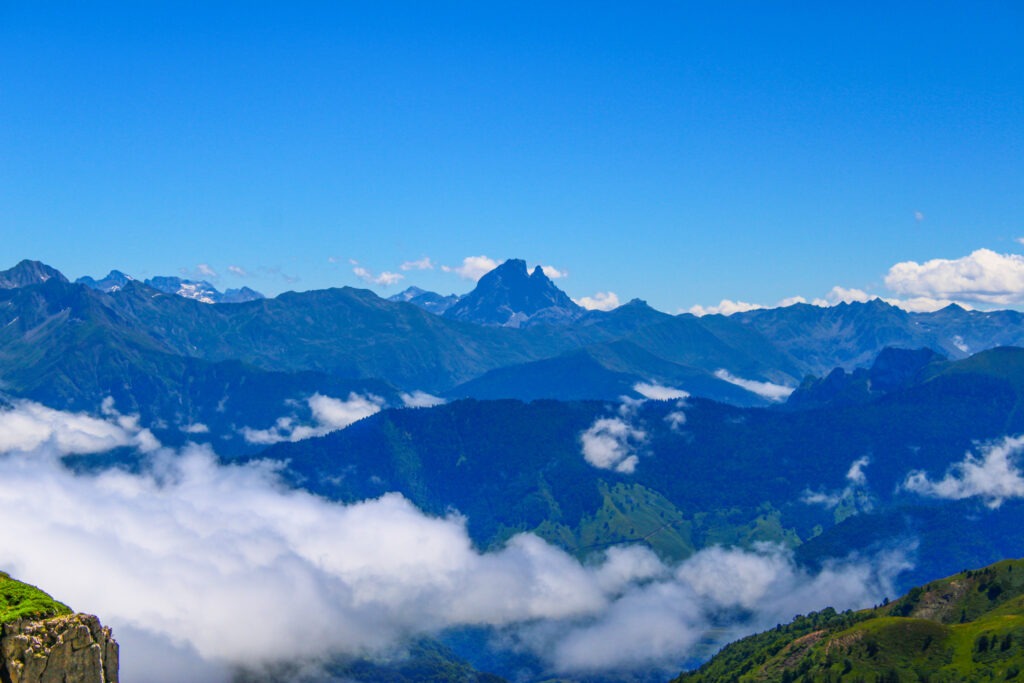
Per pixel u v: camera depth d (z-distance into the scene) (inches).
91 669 5231.3
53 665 5113.2
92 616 5364.2
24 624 5172.2
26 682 4990.2
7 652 5049.2
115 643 5418.3
